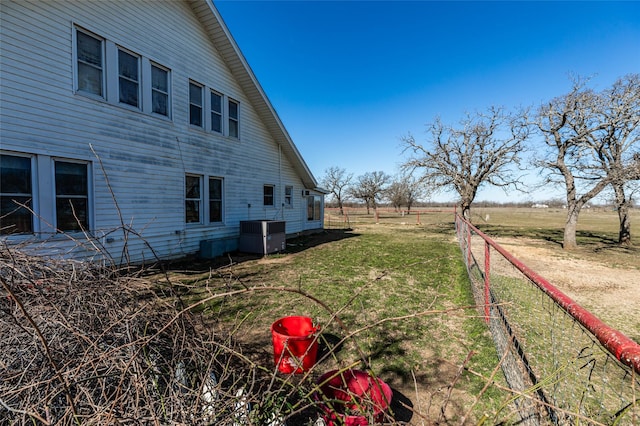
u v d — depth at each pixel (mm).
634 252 10391
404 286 5824
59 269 2131
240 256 8867
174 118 7879
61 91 5637
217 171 9312
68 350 1711
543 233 16703
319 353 3285
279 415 1646
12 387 1499
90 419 1362
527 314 4281
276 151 12266
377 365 3029
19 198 5191
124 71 6754
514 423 2127
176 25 7887
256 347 3293
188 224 8430
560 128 11477
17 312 1746
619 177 10117
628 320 4371
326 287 5691
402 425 1703
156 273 6297
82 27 5914
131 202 6848
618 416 1169
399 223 24594
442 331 3797
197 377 1859
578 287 6047
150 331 1976
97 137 6191
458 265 7707
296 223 14180
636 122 9953
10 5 4988
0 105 4902
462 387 2668
